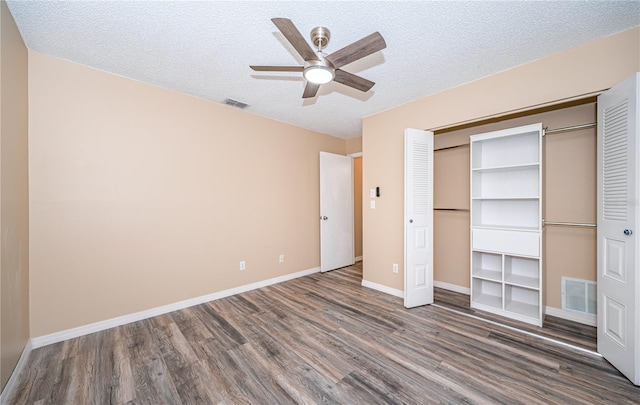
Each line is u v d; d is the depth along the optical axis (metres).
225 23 1.81
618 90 1.79
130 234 2.60
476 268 3.08
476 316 2.70
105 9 1.67
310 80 1.91
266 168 3.78
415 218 2.93
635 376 1.66
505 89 2.46
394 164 3.37
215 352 2.09
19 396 1.64
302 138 4.29
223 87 2.81
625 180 1.73
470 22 1.80
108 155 2.47
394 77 2.59
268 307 2.97
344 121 3.97
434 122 2.96
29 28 1.85
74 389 1.69
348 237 4.94
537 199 2.68
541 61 2.26
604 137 1.94
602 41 1.99
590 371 1.82
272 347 2.16
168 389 1.70
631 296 1.69
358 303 3.09
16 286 1.81
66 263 2.26
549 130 2.53
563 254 2.60
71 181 2.29
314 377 1.80
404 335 2.34
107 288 2.47
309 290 3.56
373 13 1.71
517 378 1.76
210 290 3.17
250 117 3.59
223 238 3.30
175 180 2.90
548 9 1.68
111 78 2.49
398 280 3.34
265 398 1.62
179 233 2.93
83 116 2.35
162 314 2.79
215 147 3.22
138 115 2.65
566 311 2.59
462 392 1.65
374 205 3.61
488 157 3.06
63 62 2.25
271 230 3.84
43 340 2.15
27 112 2.06
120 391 1.68
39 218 2.14
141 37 1.96
